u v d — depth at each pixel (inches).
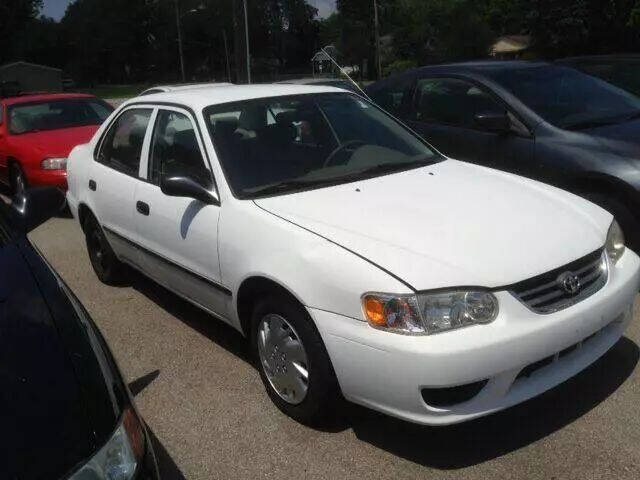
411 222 125.0
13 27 3580.2
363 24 2687.0
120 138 192.1
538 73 226.2
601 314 119.5
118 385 86.1
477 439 122.3
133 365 161.0
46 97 387.2
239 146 150.7
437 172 156.7
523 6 1847.9
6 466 70.0
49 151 321.7
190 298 161.8
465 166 165.8
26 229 124.6
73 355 85.3
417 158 166.1
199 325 181.9
